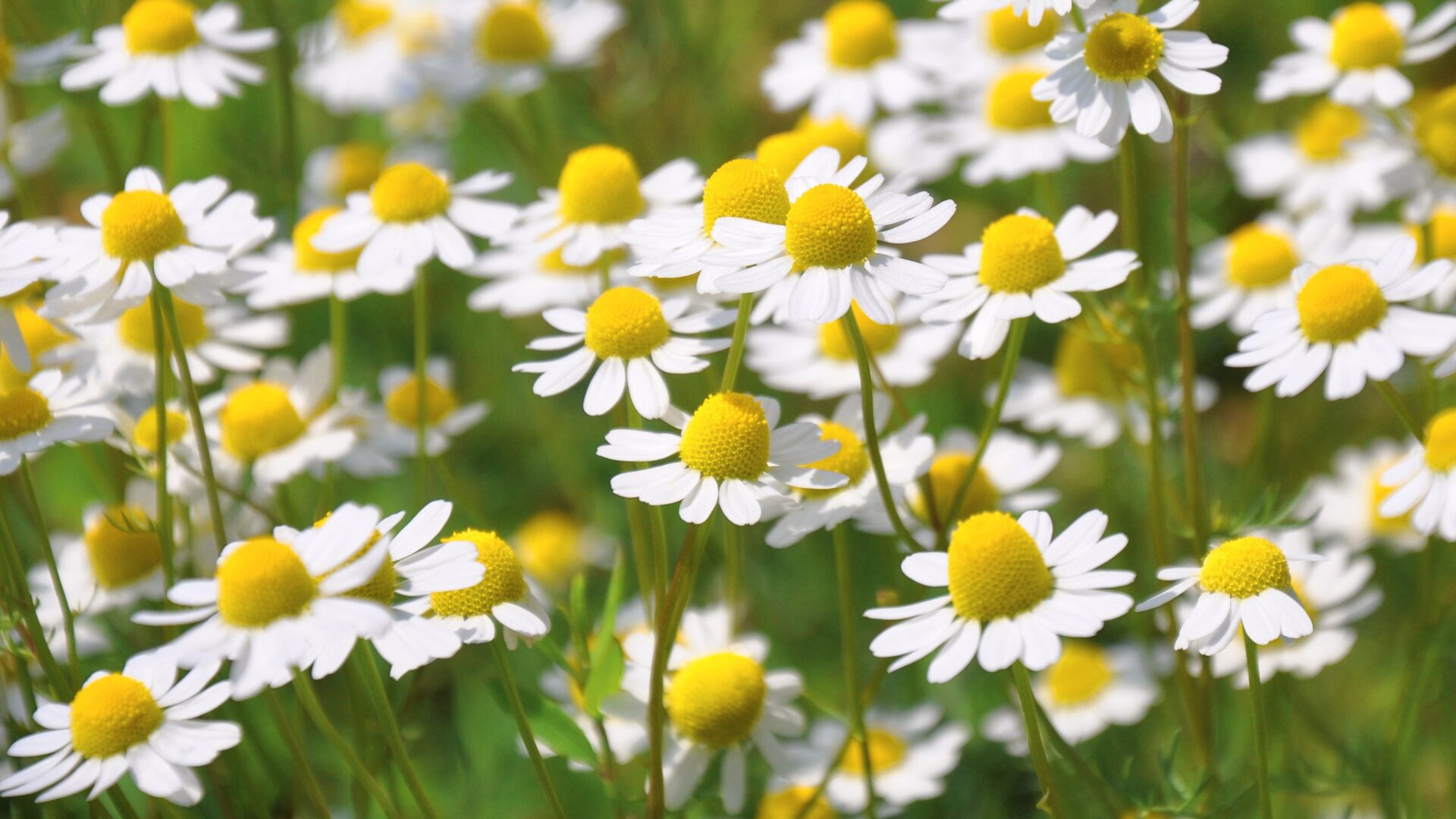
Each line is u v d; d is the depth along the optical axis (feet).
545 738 1.68
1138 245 1.72
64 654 1.76
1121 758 1.88
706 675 1.69
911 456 1.69
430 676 1.92
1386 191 1.86
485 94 2.27
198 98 1.87
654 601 1.77
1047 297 1.66
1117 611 1.55
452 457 2.27
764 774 1.83
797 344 1.86
